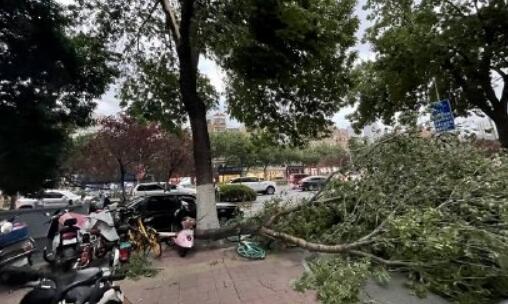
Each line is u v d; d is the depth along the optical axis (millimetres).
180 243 7164
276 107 11516
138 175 25891
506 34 12070
